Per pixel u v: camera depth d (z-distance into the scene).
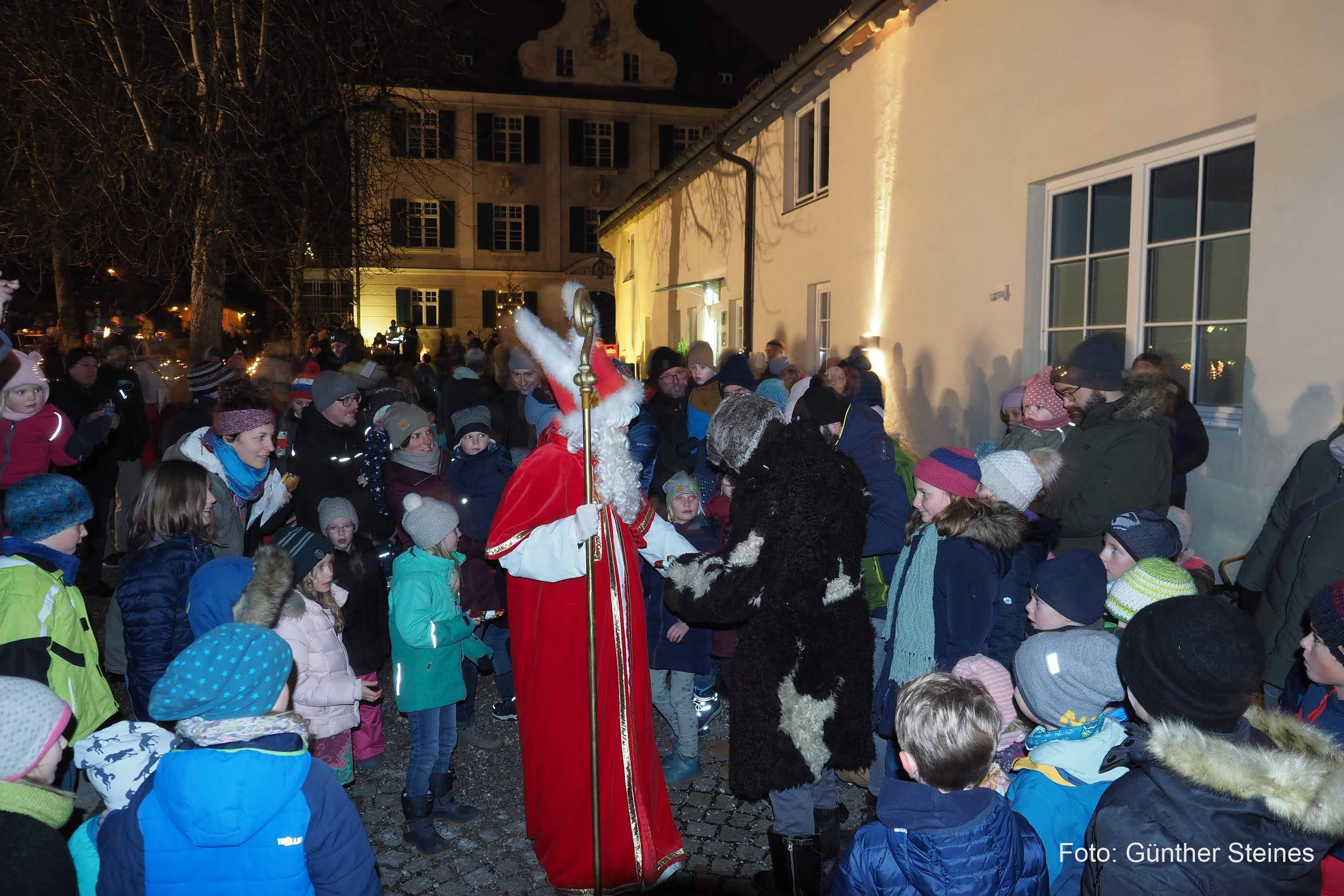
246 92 10.39
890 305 8.59
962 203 7.34
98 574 6.83
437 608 3.37
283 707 1.96
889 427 8.57
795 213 10.97
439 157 12.83
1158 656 1.72
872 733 3.11
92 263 12.22
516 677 3.24
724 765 4.18
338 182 11.76
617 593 3.09
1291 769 1.56
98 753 2.03
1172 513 3.62
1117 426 3.63
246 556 4.03
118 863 1.76
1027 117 6.48
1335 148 4.29
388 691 4.99
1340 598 2.12
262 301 25.95
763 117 11.72
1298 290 4.48
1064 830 1.95
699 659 3.93
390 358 11.87
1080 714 2.08
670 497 4.24
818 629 2.91
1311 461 3.51
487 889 3.18
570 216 31.94
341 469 4.71
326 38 11.09
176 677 1.77
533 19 32.50
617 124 32.06
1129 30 5.51
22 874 1.63
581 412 3.12
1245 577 3.71
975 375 7.20
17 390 4.32
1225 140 4.96
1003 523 2.97
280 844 1.76
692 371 7.69
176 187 10.96
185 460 3.09
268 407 4.10
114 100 10.38
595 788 2.70
